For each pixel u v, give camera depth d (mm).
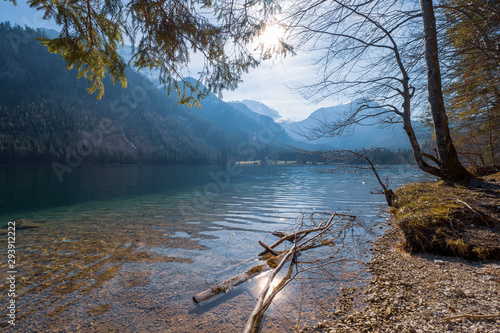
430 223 4297
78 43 3031
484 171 7605
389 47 4758
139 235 6402
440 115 5465
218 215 8992
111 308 3049
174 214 9266
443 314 2488
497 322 2221
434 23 4340
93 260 4656
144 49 3465
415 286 3189
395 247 4969
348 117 5727
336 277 3805
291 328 2607
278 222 7832
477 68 4312
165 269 4246
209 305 3131
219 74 4102
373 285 3422
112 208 10867
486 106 6129
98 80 3619
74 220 8336
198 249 5297
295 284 3654
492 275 3150
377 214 8477
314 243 5547
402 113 5703
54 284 3680
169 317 2869
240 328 2654
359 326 2512
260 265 4242
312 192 15781
